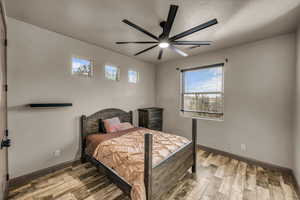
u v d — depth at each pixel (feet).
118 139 7.95
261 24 6.78
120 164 5.83
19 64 6.63
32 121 7.05
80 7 5.69
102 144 7.39
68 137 8.42
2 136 4.88
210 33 7.75
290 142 7.61
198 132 11.59
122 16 6.31
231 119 9.77
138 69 13.25
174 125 13.46
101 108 10.21
